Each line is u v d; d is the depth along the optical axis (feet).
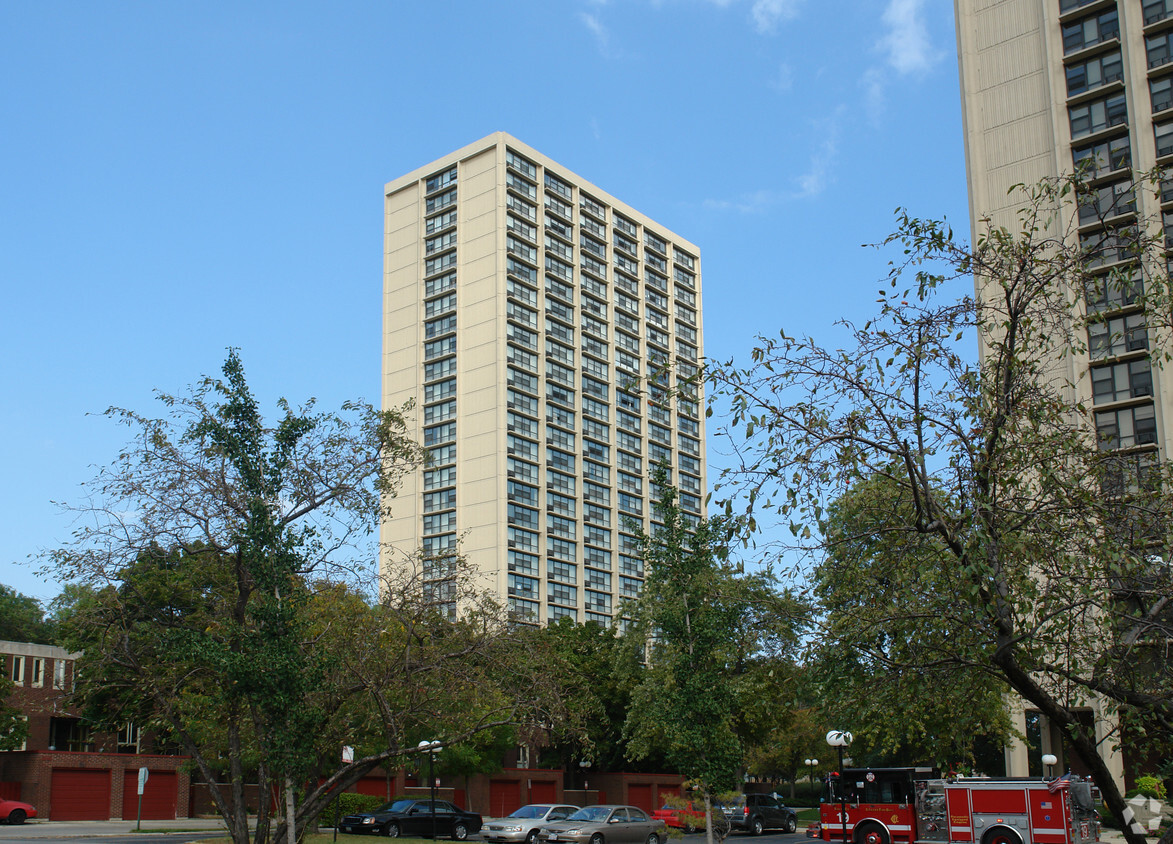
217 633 67.51
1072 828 99.35
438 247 341.21
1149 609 39.70
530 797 212.43
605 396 354.74
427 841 127.95
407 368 336.29
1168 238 43.88
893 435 37.93
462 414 318.65
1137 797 114.11
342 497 67.92
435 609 72.95
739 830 161.07
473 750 181.98
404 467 71.46
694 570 82.38
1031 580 39.45
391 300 346.54
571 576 322.14
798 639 47.06
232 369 68.03
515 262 330.75
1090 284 43.27
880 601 42.63
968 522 38.04
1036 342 44.83
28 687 189.47
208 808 189.88
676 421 381.40
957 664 41.75
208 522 66.03
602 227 371.76
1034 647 39.29
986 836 102.73
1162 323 41.86
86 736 190.60
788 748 249.34
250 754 98.22
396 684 69.46
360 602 70.28
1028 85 186.70
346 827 139.85
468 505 309.83
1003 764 177.58
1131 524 40.57
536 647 74.95
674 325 394.11
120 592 68.54
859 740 165.37
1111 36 179.32
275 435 68.08
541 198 343.67
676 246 403.95
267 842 65.77
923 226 41.57
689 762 81.87
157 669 68.85
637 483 357.61
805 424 38.58
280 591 64.85
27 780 165.17
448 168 343.67
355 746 87.92
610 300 365.61
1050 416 41.91
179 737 69.62
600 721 212.84
